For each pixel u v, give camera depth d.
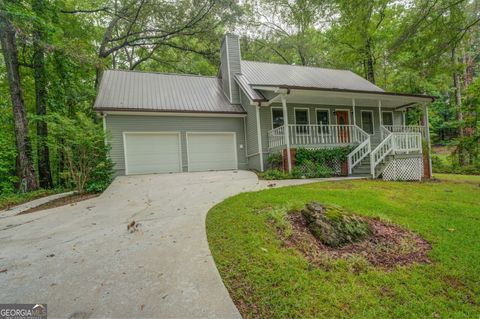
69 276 2.81
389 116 14.35
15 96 9.86
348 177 9.87
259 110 11.55
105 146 8.39
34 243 3.83
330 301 2.37
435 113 23.06
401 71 16.56
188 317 2.15
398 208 5.25
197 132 11.49
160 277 2.72
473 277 2.91
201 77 14.55
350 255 3.19
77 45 11.17
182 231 3.96
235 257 3.04
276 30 21.55
